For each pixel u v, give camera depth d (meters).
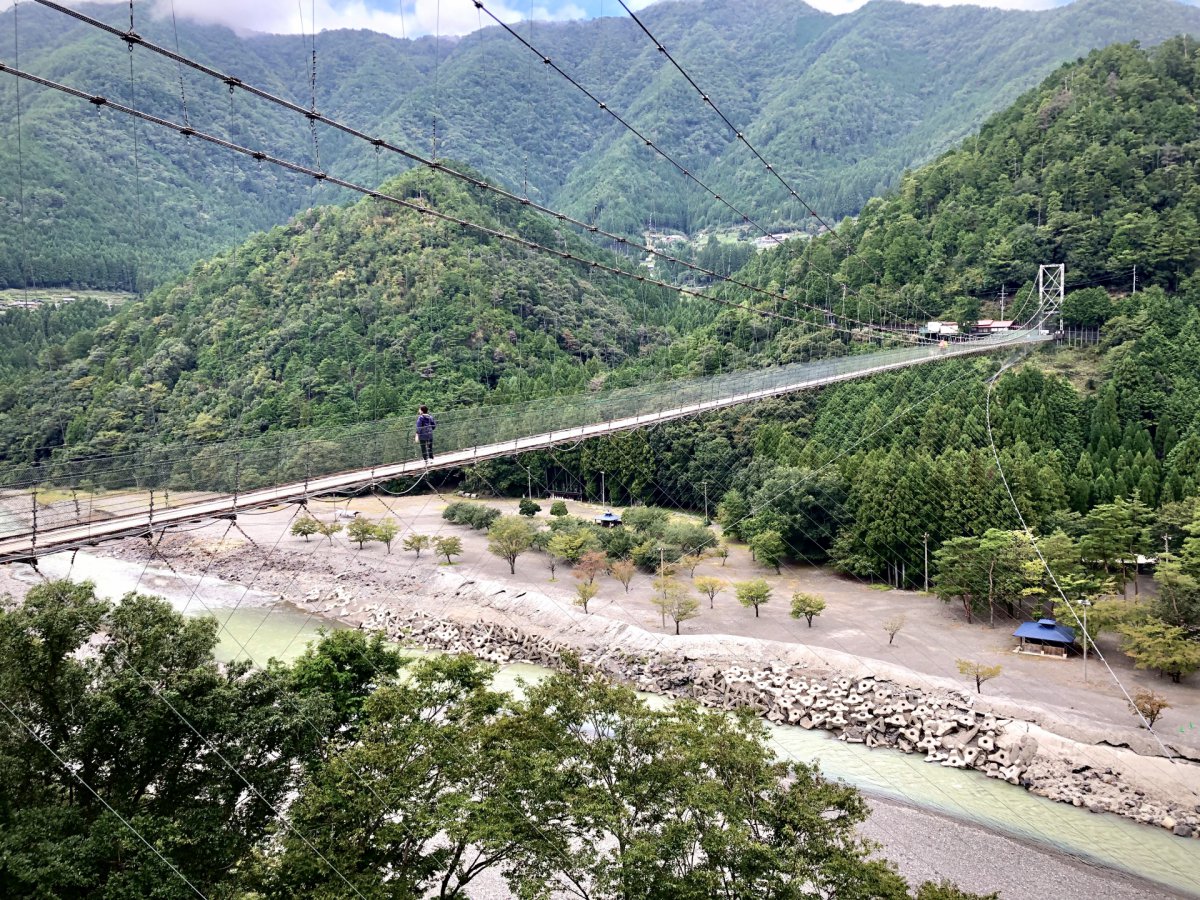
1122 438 69.00
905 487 59.38
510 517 70.75
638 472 82.88
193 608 59.81
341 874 19.22
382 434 31.06
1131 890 28.28
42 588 19.59
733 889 18.52
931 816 32.78
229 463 26.27
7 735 18.17
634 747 21.84
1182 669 41.22
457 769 21.27
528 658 50.09
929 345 88.56
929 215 123.19
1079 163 113.44
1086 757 35.59
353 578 66.00
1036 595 52.62
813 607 51.66
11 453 84.19
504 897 25.41
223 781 20.11
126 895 16.95
